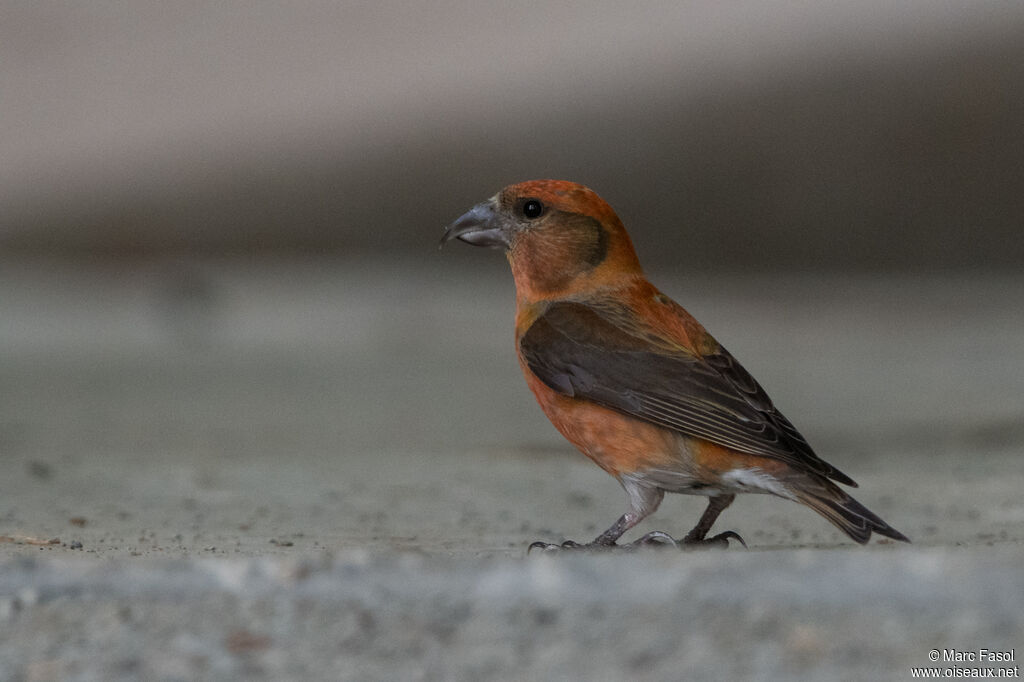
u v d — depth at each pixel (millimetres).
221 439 13359
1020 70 32781
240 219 36469
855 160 31188
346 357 20578
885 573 4938
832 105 33250
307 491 9555
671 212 32188
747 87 34875
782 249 30969
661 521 8594
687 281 29953
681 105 34844
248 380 18359
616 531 7051
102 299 28344
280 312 25844
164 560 5426
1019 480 9594
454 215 35375
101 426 14305
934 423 13281
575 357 7211
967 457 11180
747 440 6734
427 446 12641
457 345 21891
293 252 34875
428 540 7355
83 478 10180
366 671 4363
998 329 21906
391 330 23234
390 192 36500
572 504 9094
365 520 8203
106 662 4469
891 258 29969
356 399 16500
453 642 4566
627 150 34750
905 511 8297
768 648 4398
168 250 35812
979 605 4684
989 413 13680
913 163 30531
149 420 14820
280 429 14109
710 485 6957
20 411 15555
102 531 7469
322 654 4504
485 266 32969
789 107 33531
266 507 8719
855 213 30719
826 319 23922
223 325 24531
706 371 7039
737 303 26469
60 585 5168
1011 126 31328
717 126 33406
